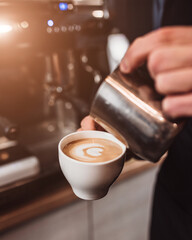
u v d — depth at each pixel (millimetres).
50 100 935
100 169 421
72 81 992
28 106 1037
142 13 1267
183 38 323
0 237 736
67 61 938
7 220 698
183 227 820
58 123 1107
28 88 1012
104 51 1217
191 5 704
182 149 784
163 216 888
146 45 329
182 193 810
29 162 764
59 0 839
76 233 905
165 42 326
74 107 890
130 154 608
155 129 402
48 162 849
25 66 926
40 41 815
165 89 324
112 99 415
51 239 848
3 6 742
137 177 1008
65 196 785
